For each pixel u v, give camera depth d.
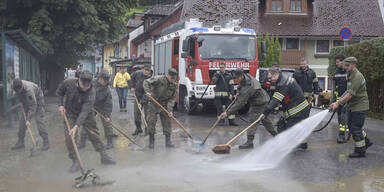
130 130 8.88
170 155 6.09
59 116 11.53
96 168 5.25
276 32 25.66
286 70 14.12
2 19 17.23
